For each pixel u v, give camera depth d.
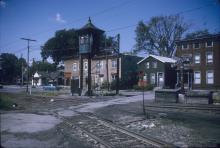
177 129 12.20
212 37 39.16
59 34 85.75
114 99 29.20
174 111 18.55
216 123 13.69
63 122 14.30
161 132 11.60
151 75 46.00
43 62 93.94
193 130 11.93
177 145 9.14
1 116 16.56
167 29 68.38
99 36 36.72
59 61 91.00
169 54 68.44
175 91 22.89
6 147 8.80
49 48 87.56
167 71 44.59
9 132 11.42
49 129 12.22
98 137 10.09
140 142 9.41
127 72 49.59
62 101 27.92
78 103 25.73
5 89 56.25
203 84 39.91
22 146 8.99
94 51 36.00
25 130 11.92
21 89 56.62
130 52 71.19
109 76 50.25
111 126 12.77
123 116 16.61
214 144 9.27
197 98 21.83
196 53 41.00
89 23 36.44
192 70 41.22
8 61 101.44
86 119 15.47
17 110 20.28
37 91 47.81
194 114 17.00
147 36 70.00
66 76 54.91
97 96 33.75
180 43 43.00
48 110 20.33
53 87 52.06
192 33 67.94
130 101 26.28
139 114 17.19
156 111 18.66
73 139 10.09
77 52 85.50
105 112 18.83
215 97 25.53
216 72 38.75
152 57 45.91
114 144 9.17
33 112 18.98
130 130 11.54
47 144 9.33
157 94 24.09
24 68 85.62
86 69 53.94
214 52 39.09
